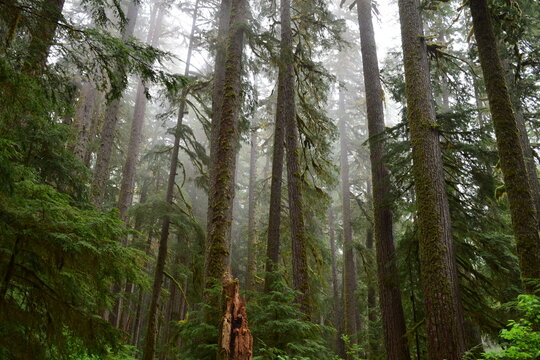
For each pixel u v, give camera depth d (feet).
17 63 17.62
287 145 42.73
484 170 34.19
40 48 18.35
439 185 28.48
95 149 59.16
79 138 45.93
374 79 43.62
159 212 46.01
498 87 25.44
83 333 14.61
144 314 73.87
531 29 36.40
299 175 41.32
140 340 77.46
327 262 57.36
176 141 50.29
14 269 13.75
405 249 34.83
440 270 26.12
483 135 31.27
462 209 34.53
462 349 24.31
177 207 48.70
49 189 13.93
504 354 15.97
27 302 14.05
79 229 13.69
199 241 48.55
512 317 30.60
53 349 15.57
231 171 33.09
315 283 49.24
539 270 21.71
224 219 31.40
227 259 30.48
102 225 14.49
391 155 34.94
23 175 13.92
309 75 51.47
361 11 47.26
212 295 26.58
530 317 17.53
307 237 47.93
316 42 51.47
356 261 74.59
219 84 43.01
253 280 64.80
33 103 14.80
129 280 15.62
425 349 38.11
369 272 61.11
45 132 23.09
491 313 31.60
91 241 14.17
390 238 37.47
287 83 45.01
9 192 11.93
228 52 36.24
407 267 35.42
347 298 64.18
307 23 50.42
